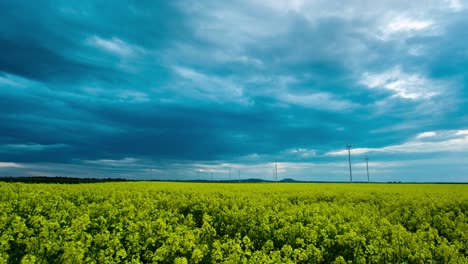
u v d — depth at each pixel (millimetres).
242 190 29516
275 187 36625
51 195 18766
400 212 18172
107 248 8062
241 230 12812
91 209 14023
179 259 7207
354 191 30656
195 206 17391
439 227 14703
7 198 16766
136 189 26922
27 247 7984
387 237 10695
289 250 8430
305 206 17625
